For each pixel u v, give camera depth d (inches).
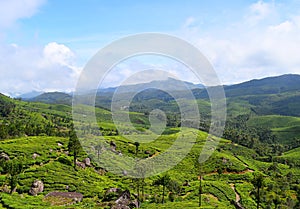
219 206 3405.5
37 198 3107.8
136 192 3875.5
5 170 3587.6
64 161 4421.8
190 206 3149.6
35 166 4185.5
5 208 2527.1
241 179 5472.4
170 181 4126.5
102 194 3528.5
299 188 4822.8
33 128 7347.4
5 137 6043.3
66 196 3321.9
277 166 6673.2
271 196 4266.7
